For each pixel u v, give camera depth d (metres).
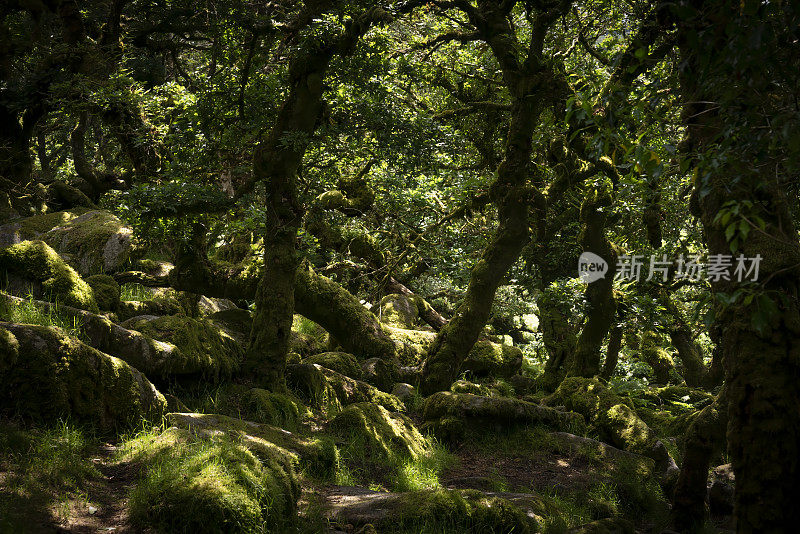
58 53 9.91
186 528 3.90
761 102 2.82
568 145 8.36
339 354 8.79
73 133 13.73
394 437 6.87
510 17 9.45
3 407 4.79
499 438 7.63
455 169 10.60
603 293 9.94
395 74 8.76
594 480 6.65
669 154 3.11
